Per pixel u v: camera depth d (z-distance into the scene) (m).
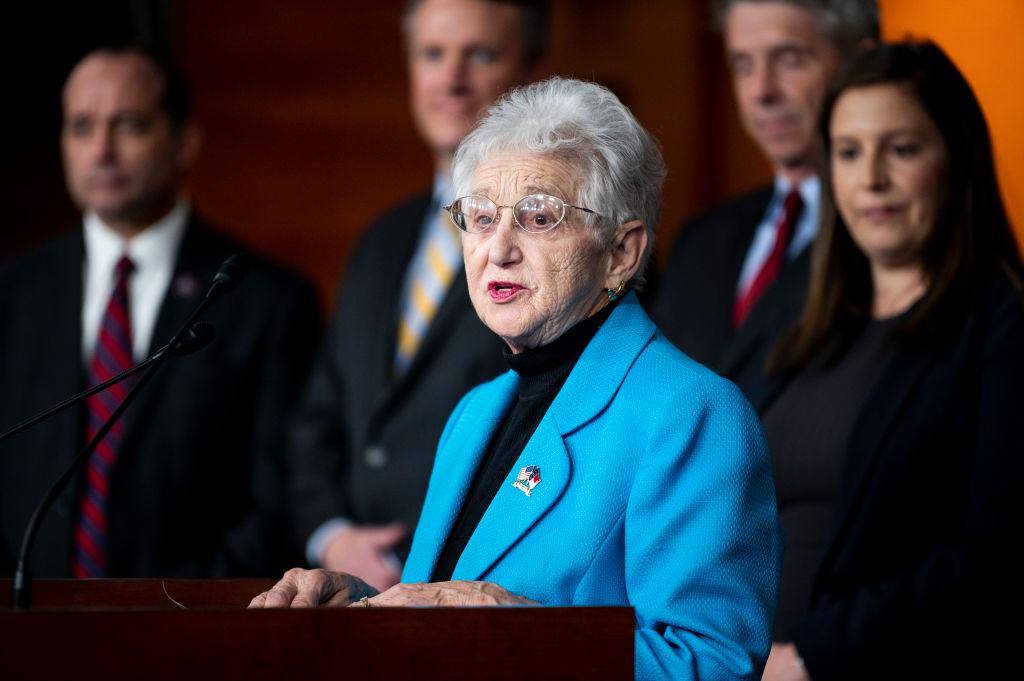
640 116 21.03
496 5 13.34
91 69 13.52
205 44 21.03
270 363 13.27
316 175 21.16
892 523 8.37
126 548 12.34
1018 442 8.13
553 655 4.95
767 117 11.70
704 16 20.91
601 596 5.96
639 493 5.99
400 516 11.90
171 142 13.66
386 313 12.87
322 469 12.58
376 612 4.81
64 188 20.59
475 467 6.94
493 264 6.55
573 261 6.49
